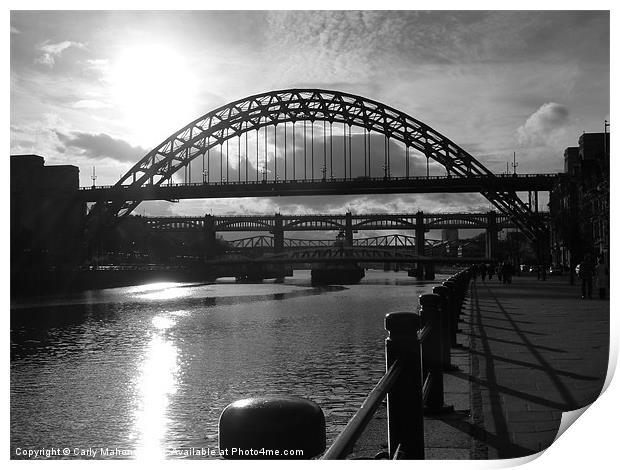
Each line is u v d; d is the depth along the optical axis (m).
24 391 18.39
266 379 18.80
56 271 86.94
